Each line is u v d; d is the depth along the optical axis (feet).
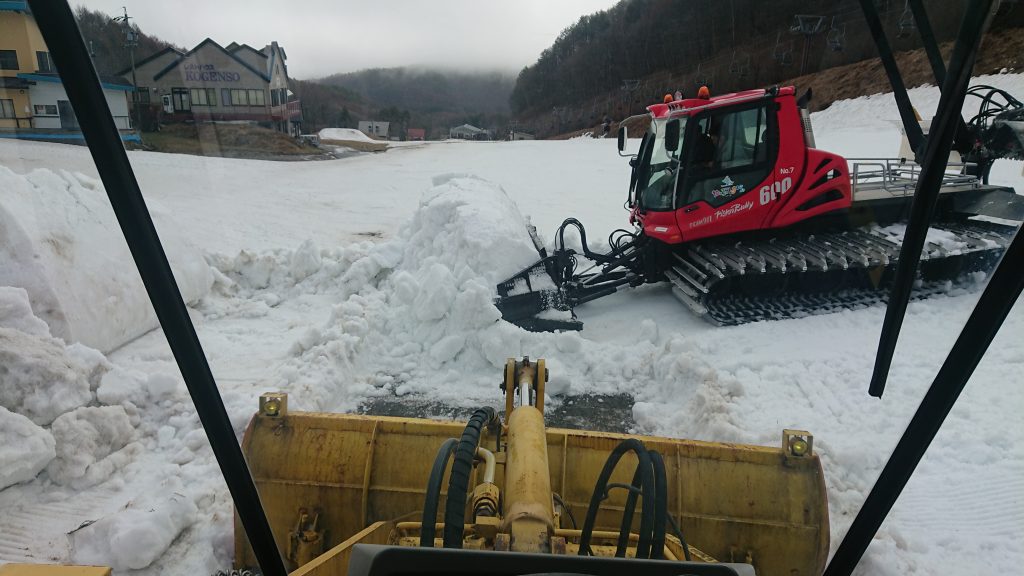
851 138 81.05
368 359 20.61
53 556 11.58
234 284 26.21
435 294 20.81
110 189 4.08
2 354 14.55
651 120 25.18
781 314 22.45
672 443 10.17
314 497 10.27
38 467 13.32
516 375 10.38
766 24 139.33
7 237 17.84
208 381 4.72
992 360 18.24
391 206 50.65
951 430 15.28
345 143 130.41
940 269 23.65
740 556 9.61
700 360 18.22
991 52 80.89
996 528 12.48
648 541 5.32
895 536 12.19
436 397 18.81
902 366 18.30
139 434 15.20
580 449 10.23
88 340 18.94
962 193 24.31
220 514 12.66
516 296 21.93
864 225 24.75
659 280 25.67
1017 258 4.10
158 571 11.39
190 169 48.42
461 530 4.66
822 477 9.79
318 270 26.96
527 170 74.74
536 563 3.45
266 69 68.64
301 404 16.88
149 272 4.33
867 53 121.08
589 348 20.45
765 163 23.34
